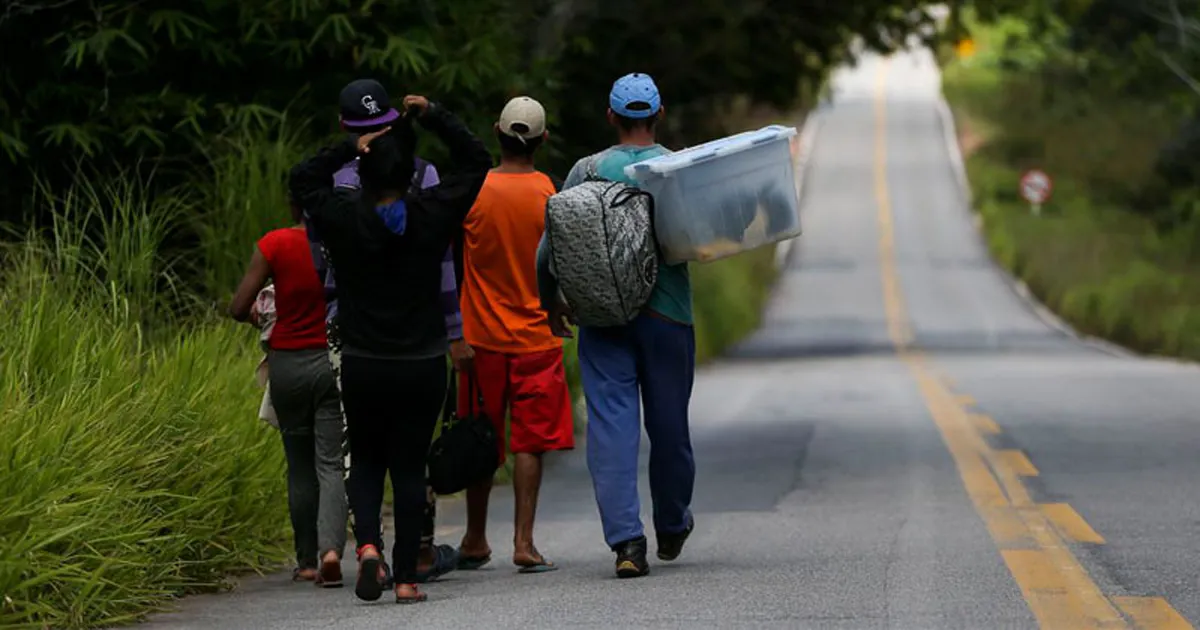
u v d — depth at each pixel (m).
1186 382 77.19
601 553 31.34
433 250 24.52
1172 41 136.75
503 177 29.12
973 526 32.75
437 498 40.38
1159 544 29.91
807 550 30.12
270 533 31.28
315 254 26.38
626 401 27.97
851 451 48.84
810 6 90.06
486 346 29.03
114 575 24.53
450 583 27.94
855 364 106.31
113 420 26.64
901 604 24.16
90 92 45.88
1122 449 47.25
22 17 45.53
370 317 24.56
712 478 42.84
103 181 45.72
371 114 25.36
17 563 21.92
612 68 83.00
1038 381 79.56
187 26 46.69
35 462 23.45
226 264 41.66
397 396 24.75
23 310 29.66
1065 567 27.47
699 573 27.66
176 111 46.00
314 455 28.75
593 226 27.08
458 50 50.78
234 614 24.70
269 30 46.91
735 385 83.44
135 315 36.38
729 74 90.75
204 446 28.92
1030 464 43.91
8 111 44.94
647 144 28.44
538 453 29.20
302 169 24.50
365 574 25.03
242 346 36.50
